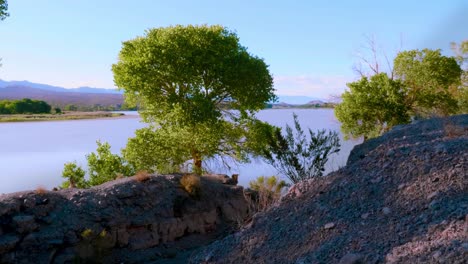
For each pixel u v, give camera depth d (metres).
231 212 14.36
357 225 6.49
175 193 14.02
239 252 7.29
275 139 14.03
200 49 20.66
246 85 21.53
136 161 20.67
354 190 7.58
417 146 8.64
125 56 21.91
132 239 12.20
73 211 12.01
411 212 6.31
